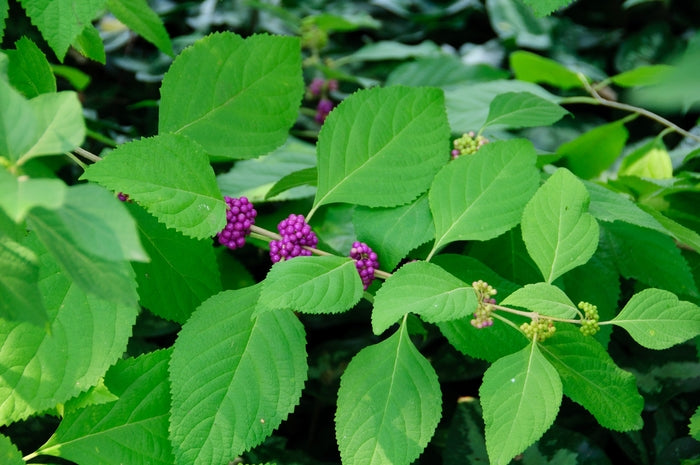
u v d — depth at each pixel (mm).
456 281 963
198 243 1060
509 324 1000
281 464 1155
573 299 1107
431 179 1041
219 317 994
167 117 1069
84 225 804
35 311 837
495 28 1844
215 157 1150
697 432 1046
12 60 1055
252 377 981
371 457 968
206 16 1828
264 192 1216
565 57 1815
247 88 1079
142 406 990
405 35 2008
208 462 961
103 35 1721
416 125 1050
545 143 1556
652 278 1116
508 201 1019
